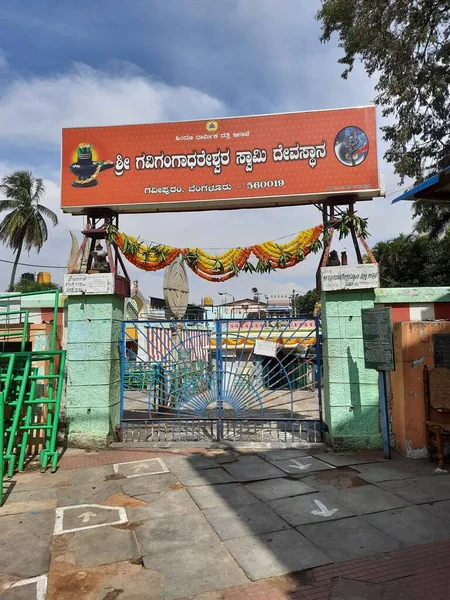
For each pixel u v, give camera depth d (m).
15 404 5.68
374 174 6.73
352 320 6.67
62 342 7.61
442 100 13.13
